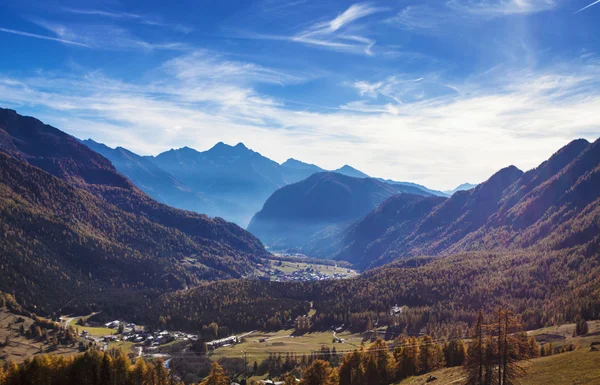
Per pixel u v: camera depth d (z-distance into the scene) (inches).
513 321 3196.4
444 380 4613.7
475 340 3442.4
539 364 3998.5
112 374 5836.6
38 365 5526.6
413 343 6205.7
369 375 5733.3
